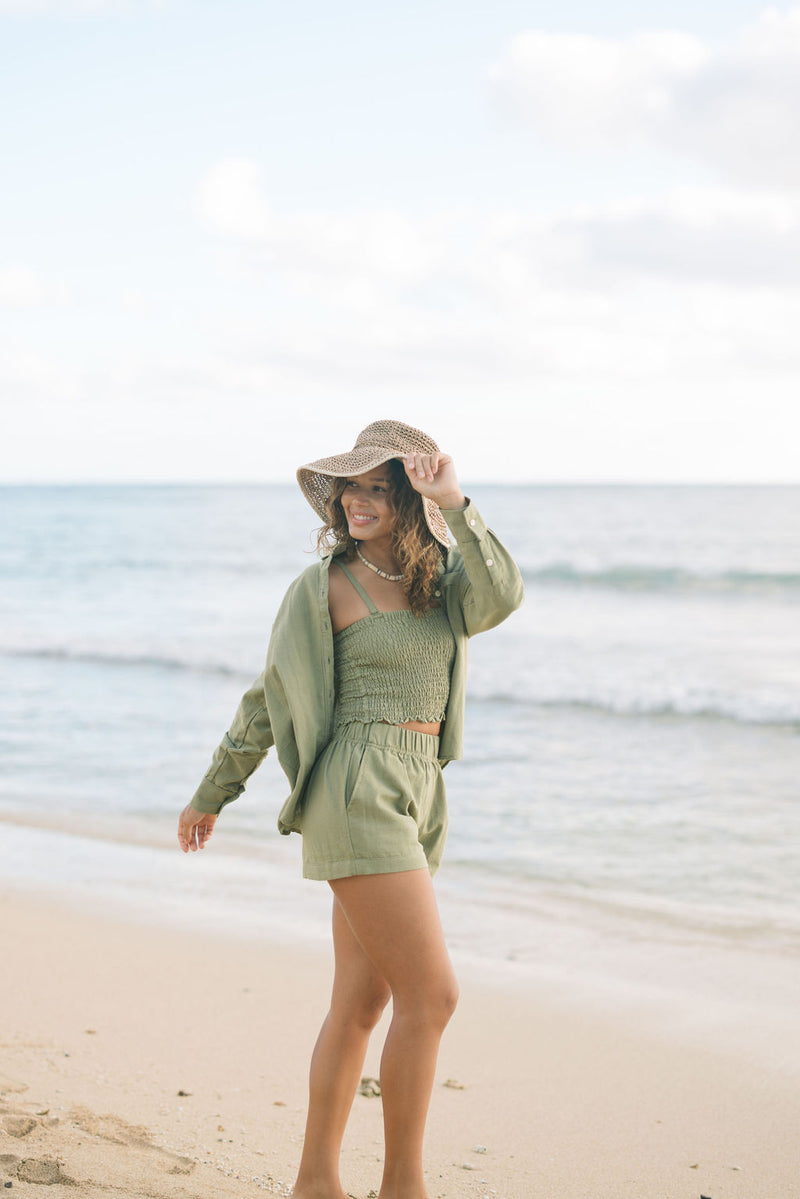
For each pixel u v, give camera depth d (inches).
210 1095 144.6
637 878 265.6
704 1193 123.0
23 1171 108.7
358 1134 135.4
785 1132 139.0
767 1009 184.1
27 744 435.5
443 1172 126.7
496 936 225.5
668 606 912.9
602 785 367.6
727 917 236.7
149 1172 114.0
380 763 103.7
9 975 195.8
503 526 1782.7
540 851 289.9
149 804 343.6
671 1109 146.2
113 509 3048.7
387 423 114.3
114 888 257.9
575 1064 162.1
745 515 1961.1
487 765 399.5
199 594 1121.4
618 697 530.0
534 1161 130.4
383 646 106.5
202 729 466.3
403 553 108.0
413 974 100.5
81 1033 167.0
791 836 303.4
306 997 187.6
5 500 3841.0
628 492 2974.9
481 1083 155.3
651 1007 185.5
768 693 538.0
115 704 532.1
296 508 3065.9
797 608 896.3
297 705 106.7
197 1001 184.7
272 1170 121.0
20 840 303.0
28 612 957.2
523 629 782.5
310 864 104.6
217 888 258.5
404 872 100.9
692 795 352.8
